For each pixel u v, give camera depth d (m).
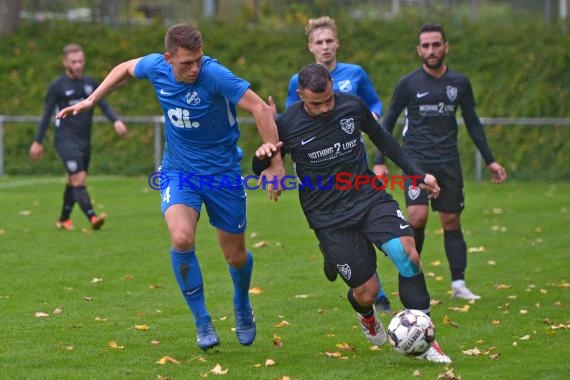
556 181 44.34
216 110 13.18
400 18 52.66
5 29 52.06
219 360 13.45
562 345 14.37
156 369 12.82
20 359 13.38
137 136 48.66
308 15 53.84
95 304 17.58
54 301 17.81
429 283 20.25
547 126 46.38
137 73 13.63
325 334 15.30
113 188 40.25
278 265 22.12
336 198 13.37
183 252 13.24
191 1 57.56
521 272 21.47
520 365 13.07
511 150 46.06
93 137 48.59
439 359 13.21
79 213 31.30
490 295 18.83
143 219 29.92
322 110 13.07
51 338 14.78
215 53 52.12
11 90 50.19
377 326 13.96
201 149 13.40
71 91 26.61
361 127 13.52
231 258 13.93
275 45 52.47
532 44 49.81
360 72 18.03
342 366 13.05
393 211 13.20
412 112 18.30
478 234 27.53
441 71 18.19
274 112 13.42
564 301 18.02
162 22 54.09
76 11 60.44
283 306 17.53
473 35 50.62
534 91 48.25
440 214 18.50
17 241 25.08
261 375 12.50
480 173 44.47
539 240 26.27
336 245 13.38
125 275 20.59
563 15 52.41
